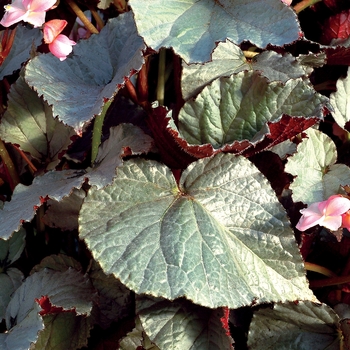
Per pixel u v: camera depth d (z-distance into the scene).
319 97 0.64
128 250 0.61
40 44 0.70
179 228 0.62
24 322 0.62
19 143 0.69
